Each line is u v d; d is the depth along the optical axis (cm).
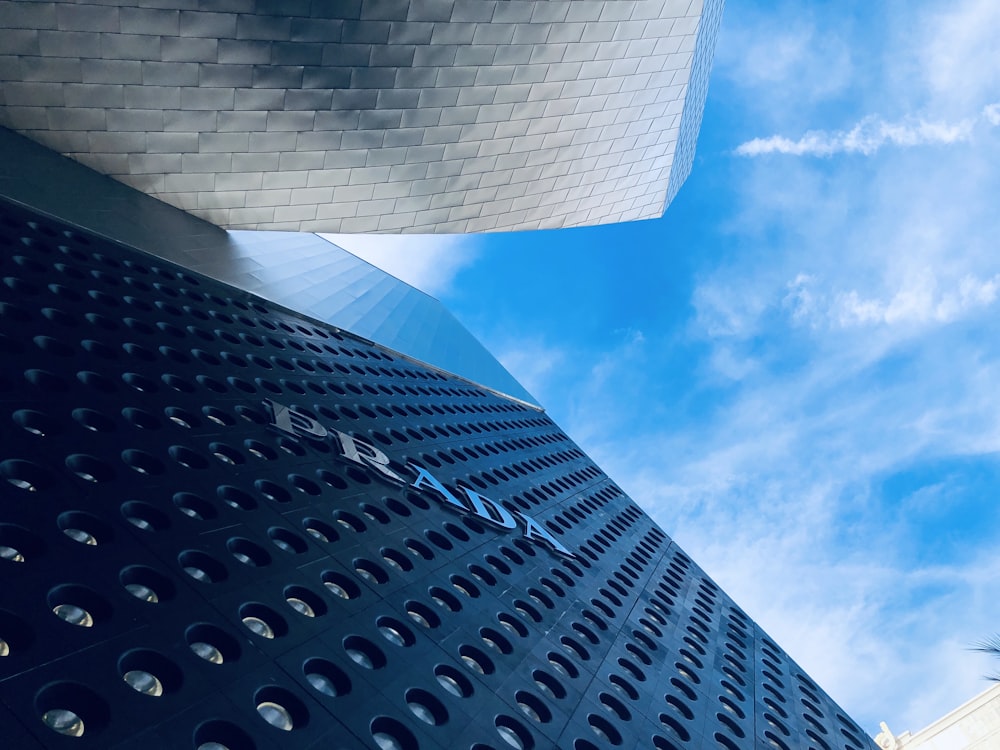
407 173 3198
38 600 1027
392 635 1562
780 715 2725
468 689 1554
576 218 4116
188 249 3155
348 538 1834
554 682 1838
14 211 2430
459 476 3041
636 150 3856
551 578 2589
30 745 812
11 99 2505
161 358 2162
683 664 2603
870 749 3041
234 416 2089
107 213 2805
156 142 2792
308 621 1388
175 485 1549
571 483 4422
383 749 1208
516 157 3388
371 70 2739
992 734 3944
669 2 3077
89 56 2408
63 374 1733
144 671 1041
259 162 2961
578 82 3170
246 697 1099
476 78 2930
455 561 2166
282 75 2652
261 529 1605
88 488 1349
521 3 2727
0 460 1287
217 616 1230
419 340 5188
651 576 3544
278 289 3744
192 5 2359
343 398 2989
